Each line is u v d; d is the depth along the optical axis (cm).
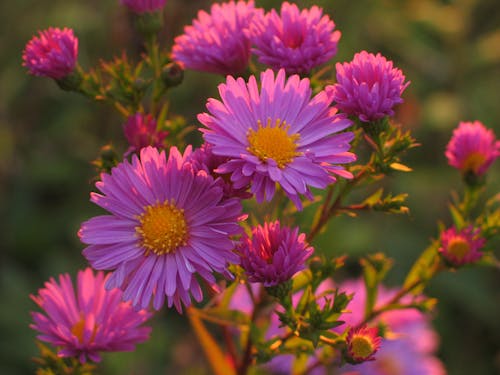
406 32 82
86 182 73
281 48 41
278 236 38
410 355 52
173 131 43
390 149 40
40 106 76
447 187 74
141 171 38
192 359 59
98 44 75
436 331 69
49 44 43
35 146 75
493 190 71
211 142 38
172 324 62
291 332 40
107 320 40
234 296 48
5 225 72
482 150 44
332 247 64
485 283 71
